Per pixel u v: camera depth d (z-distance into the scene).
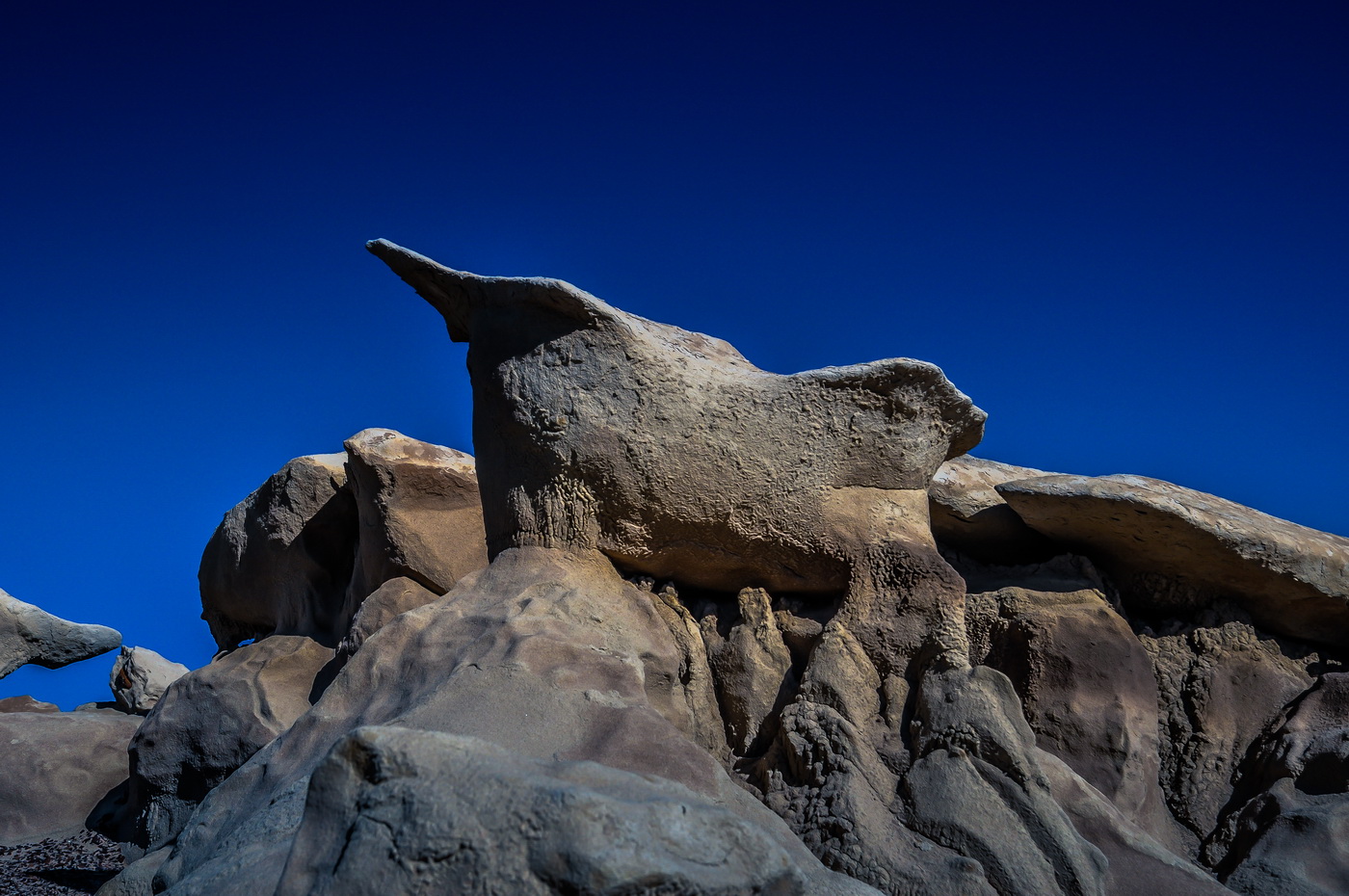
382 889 2.49
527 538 4.61
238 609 7.73
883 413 4.73
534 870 2.46
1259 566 5.02
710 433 4.60
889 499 4.76
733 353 5.62
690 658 4.64
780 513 4.66
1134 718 4.74
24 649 8.31
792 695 4.54
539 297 4.60
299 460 6.98
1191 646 5.20
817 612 4.74
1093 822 4.07
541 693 3.76
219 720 5.86
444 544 5.99
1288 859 4.22
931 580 4.52
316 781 2.78
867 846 3.82
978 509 5.57
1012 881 3.71
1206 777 4.85
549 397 4.59
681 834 2.61
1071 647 4.84
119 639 8.77
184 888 3.19
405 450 6.14
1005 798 3.92
